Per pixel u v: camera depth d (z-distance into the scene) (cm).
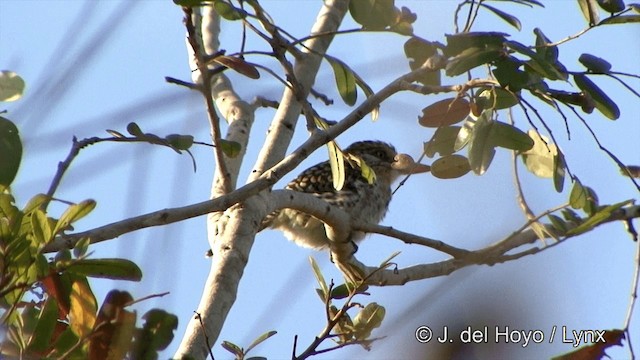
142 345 701
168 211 774
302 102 855
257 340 809
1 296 669
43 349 716
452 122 880
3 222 675
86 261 699
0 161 683
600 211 940
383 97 854
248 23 830
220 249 912
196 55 786
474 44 825
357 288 854
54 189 703
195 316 838
